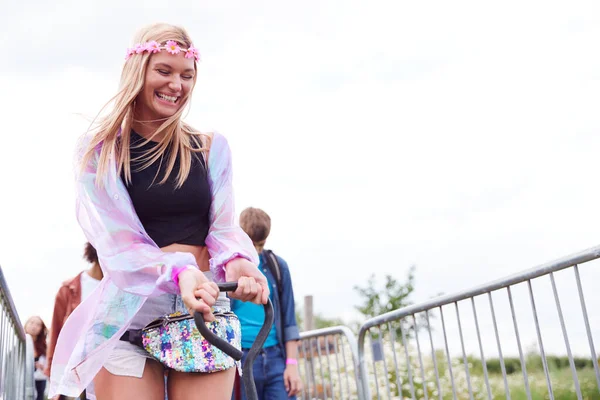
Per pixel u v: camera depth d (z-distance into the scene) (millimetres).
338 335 5406
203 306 1979
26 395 4852
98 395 2303
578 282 2961
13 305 3857
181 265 2129
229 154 2533
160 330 2289
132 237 2250
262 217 4594
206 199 2432
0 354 3607
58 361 2383
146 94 2332
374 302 11719
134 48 2332
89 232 2314
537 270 3162
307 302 7664
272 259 4613
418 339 4145
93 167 2326
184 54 2332
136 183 2342
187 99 2373
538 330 3213
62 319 4773
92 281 4785
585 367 6230
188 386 2301
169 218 2379
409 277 11812
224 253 2334
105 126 2312
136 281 2197
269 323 2090
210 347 2297
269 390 4398
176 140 2404
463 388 7438
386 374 4660
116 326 2246
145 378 2303
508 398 3467
